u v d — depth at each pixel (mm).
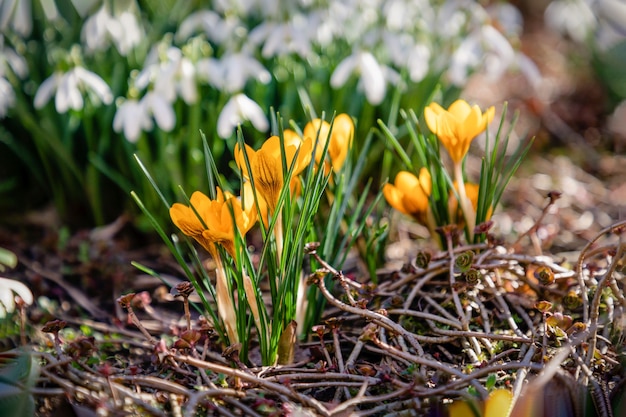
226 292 515
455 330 542
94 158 724
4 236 731
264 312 511
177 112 728
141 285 668
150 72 681
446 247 593
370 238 612
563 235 733
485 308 570
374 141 775
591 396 484
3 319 567
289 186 496
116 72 753
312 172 500
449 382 491
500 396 473
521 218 771
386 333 546
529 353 502
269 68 778
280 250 526
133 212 745
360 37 775
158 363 515
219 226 489
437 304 561
